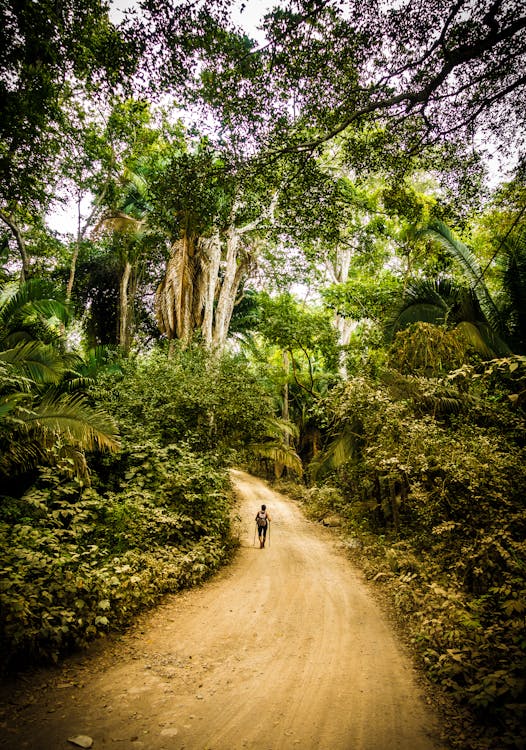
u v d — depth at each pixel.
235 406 13.66
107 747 2.89
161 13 6.12
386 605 6.66
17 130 8.30
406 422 7.90
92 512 7.12
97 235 22.38
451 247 11.33
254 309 29.25
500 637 4.11
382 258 18.78
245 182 8.52
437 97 7.20
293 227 9.70
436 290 11.89
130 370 13.92
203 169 8.34
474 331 9.45
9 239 19.95
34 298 10.85
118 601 5.12
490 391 8.72
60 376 9.48
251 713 3.44
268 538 12.19
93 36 7.00
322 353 20.69
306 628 5.57
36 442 6.60
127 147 17.20
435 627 4.79
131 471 8.50
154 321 30.83
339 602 6.77
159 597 6.18
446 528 6.00
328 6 6.30
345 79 7.49
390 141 8.59
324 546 11.54
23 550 4.59
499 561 5.37
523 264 10.02
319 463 15.12
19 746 2.81
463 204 9.39
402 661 4.56
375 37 6.61
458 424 7.97
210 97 7.54
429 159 9.00
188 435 11.91
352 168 9.30
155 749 2.91
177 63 6.70
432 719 3.39
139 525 6.98
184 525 8.23
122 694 3.62
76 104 13.70
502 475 6.03
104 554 6.06
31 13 6.22
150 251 25.16
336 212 9.38
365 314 17.77
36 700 3.38
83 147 15.69
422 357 9.74
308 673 4.23
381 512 13.23
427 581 6.37
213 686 3.88
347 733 3.19
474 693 3.55
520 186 9.32
